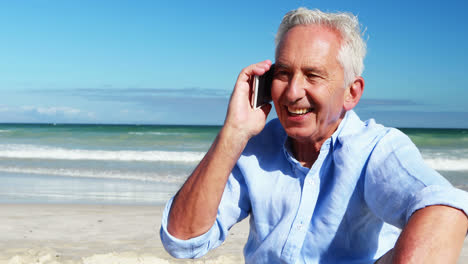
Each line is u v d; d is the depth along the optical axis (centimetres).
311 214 141
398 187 123
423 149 2081
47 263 423
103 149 2062
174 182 1030
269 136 157
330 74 136
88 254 459
